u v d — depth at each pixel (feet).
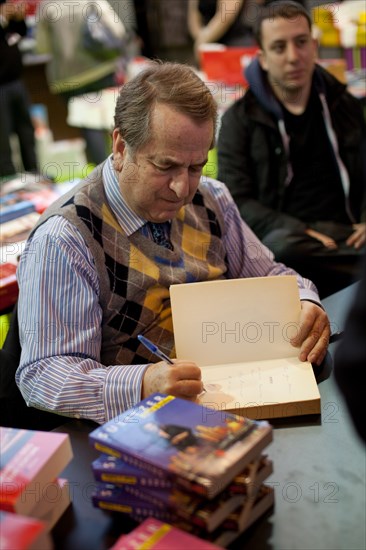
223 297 4.58
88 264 4.90
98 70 14.30
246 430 3.38
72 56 14.16
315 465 3.80
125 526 3.40
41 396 4.55
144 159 4.64
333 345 4.93
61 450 3.47
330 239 8.32
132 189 4.81
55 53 14.32
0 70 14.28
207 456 3.19
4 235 7.29
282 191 8.76
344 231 8.57
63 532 3.40
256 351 4.59
